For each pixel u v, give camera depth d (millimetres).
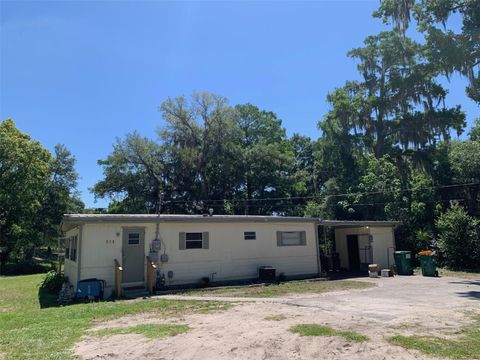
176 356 6078
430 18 20203
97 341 7047
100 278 13805
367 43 34688
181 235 15609
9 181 34594
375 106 33375
